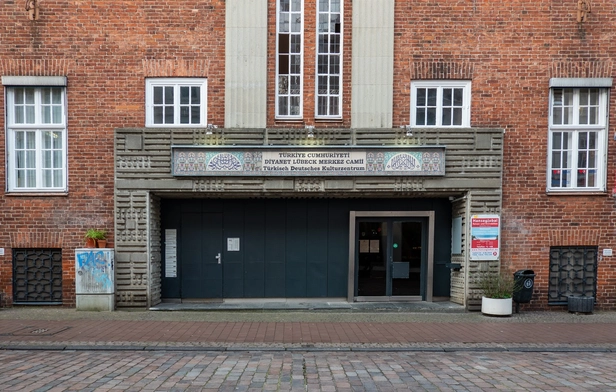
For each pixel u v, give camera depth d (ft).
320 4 37.99
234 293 39.63
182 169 35.86
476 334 29.81
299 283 39.86
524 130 37.40
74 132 36.70
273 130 36.50
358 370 22.27
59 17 36.45
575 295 37.91
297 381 20.49
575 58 37.29
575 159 38.06
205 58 36.86
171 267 39.32
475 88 37.27
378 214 39.70
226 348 26.02
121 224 36.24
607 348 26.66
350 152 36.32
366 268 40.09
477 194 36.78
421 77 37.22
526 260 37.52
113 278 36.06
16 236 36.68
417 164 36.37
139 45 36.73
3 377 20.70
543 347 26.78
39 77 36.32
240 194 37.27
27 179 37.32
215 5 36.81
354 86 36.96
